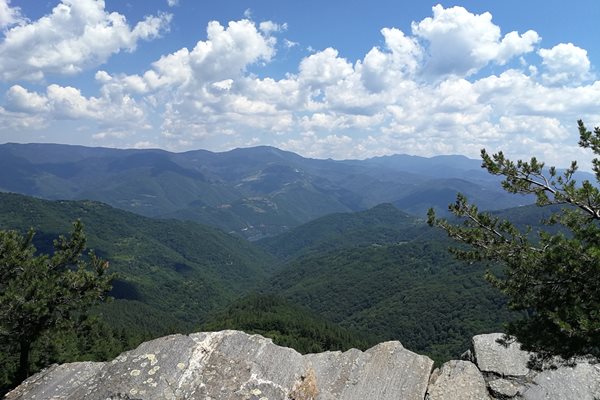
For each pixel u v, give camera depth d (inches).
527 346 350.0
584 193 351.9
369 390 383.9
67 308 721.0
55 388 375.6
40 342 799.1
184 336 387.9
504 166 401.7
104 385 335.6
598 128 378.0
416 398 375.2
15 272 722.2
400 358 418.6
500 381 383.2
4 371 857.5
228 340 395.9
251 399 326.3
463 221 431.8
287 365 371.9
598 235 342.6
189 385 335.6
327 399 348.8
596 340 295.0
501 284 382.0
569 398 357.4
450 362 414.3
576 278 330.0
